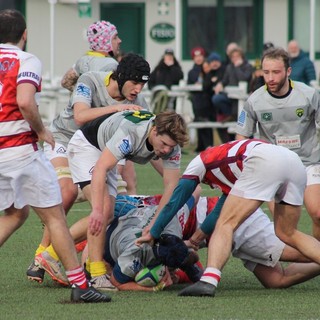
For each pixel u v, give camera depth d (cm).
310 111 2314
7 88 1862
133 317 1786
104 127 2123
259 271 2136
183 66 7362
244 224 2095
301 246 2033
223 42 7431
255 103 2328
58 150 2350
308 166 2334
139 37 7319
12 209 1952
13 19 1906
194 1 7394
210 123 5334
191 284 2159
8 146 1872
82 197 2383
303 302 1944
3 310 1866
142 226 2141
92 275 2095
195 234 2095
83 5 6662
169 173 2069
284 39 7319
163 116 1970
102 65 2481
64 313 1827
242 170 1962
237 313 1823
